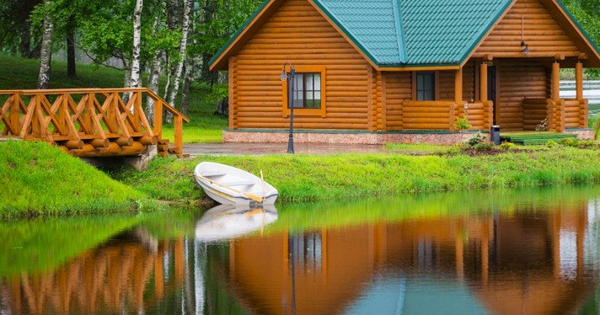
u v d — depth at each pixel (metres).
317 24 51.97
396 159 43.75
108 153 39.75
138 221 36.66
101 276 29.48
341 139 51.59
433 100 52.16
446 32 50.78
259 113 53.19
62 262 30.92
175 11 64.50
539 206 39.47
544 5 51.53
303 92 52.56
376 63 50.09
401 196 41.78
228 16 63.19
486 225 36.06
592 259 31.23
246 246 33.00
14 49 75.81
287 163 42.09
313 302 27.09
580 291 27.86
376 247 32.91
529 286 28.41
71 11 59.94
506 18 51.03
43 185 37.34
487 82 53.19
